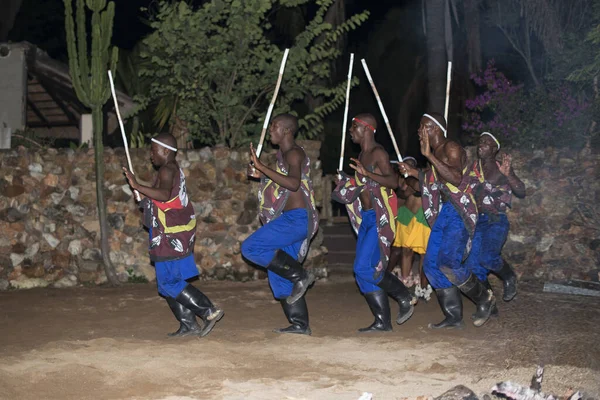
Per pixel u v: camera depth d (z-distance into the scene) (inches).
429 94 617.9
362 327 271.4
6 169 388.2
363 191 253.9
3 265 382.6
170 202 241.1
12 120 567.8
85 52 385.7
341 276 422.3
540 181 383.2
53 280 386.9
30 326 273.7
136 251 392.5
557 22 556.7
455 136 740.7
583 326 264.1
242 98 426.6
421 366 207.0
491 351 224.8
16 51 567.2
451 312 260.7
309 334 254.4
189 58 413.1
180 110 426.0
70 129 681.0
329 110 443.8
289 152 243.3
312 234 247.8
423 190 255.6
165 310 307.3
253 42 418.0
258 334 254.4
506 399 168.2
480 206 279.7
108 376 197.2
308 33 425.7
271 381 192.1
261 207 249.4
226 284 381.1
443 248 252.2
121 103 571.2
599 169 374.9
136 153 394.6
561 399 167.6
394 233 251.9
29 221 388.5
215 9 407.2
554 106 440.5
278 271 245.8
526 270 383.6
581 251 374.6
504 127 454.9
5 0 735.7
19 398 178.9
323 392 181.9
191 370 203.3
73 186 394.3
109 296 347.3
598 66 387.9
